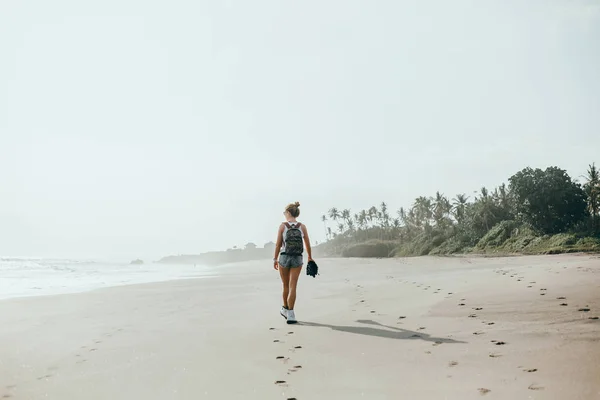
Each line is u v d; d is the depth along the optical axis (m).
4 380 4.10
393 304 8.13
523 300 6.85
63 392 3.69
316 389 3.45
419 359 4.12
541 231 53.84
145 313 8.65
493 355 4.02
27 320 7.91
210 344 5.43
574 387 2.98
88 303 10.64
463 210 81.81
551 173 54.31
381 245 105.88
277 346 5.14
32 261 81.62
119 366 4.52
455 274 14.91
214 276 26.84
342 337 5.43
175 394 3.52
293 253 7.01
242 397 3.36
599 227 49.28
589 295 6.71
